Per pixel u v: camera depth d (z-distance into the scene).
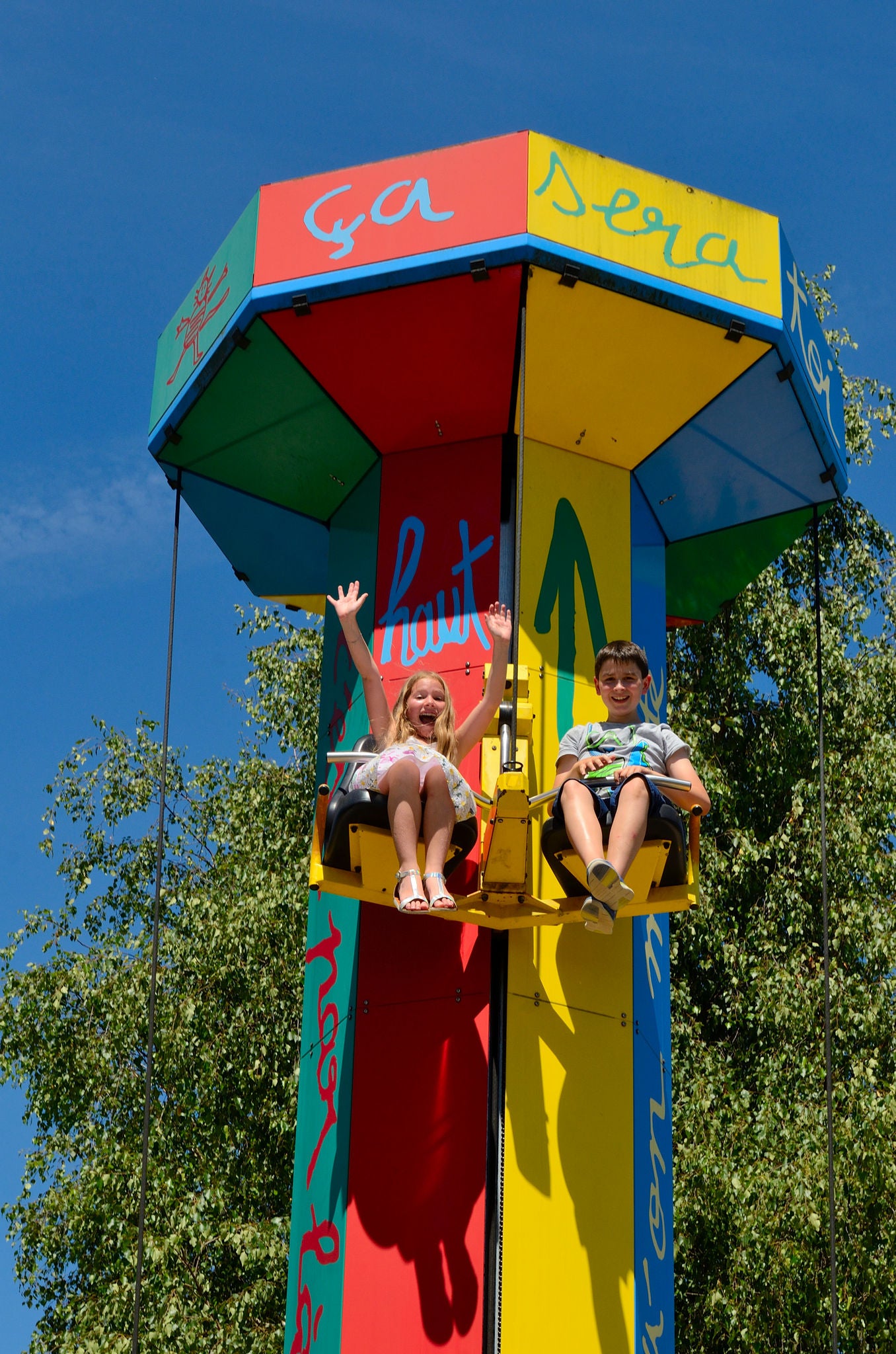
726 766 16.64
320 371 8.12
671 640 17.00
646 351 7.86
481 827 7.51
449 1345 6.66
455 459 8.48
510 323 7.68
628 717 7.35
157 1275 14.23
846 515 17.61
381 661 8.24
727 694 16.70
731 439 8.46
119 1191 14.91
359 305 7.65
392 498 8.59
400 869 6.33
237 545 10.09
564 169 7.59
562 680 7.98
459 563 8.21
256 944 15.52
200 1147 15.40
